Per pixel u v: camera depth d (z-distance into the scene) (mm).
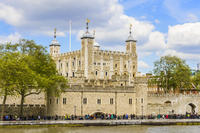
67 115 98750
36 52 100750
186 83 136750
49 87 95750
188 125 102375
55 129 84938
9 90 87625
